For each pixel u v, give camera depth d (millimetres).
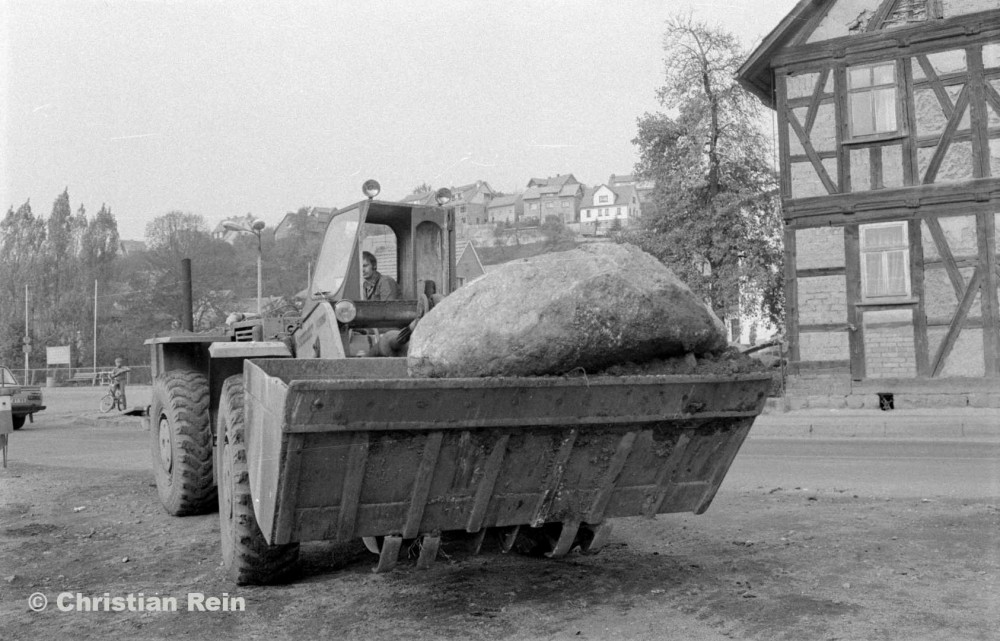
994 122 15469
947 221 15648
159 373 7840
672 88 19844
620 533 5727
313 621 3938
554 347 3609
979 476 8117
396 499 3584
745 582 4410
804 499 6953
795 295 16672
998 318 15242
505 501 3760
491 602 4148
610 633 3643
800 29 16703
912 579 4414
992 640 3469
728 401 3932
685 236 19891
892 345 15945
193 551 5539
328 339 5871
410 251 6422
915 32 15930
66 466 10484
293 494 3412
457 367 3684
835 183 16516
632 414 3734
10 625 3980
